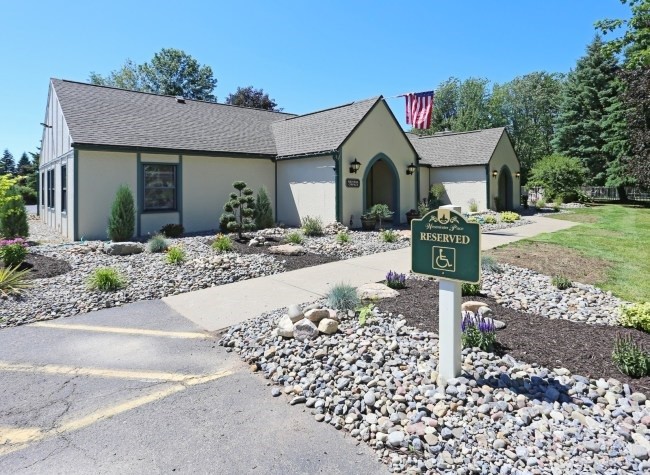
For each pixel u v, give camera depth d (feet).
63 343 15.60
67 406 11.08
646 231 47.32
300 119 60.34
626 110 88.99
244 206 47.55
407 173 58.70
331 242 38.04
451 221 11.30
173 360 14.11
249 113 64.34
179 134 48.49
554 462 8.32
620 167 97.09
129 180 43.19
